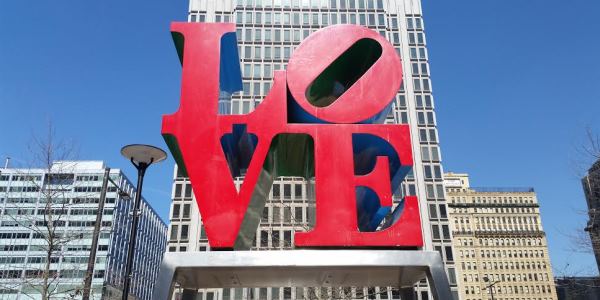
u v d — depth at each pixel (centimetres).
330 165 683
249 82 6769
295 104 738
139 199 1209
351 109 720
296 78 731
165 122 702
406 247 673
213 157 680
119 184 9031
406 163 693
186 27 759
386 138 705
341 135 702
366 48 802
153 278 12238
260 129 700
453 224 10894
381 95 733
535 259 10550
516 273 10438
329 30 767
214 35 756
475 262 10556
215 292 5462
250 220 761
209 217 652
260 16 7212
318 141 696
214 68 735
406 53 7288
